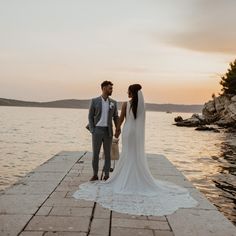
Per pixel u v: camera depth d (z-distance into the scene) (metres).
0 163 22.62
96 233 4.79
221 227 5.20
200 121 83.31
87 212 5.70
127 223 5.25
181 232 4.95
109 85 7.90
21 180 8.01
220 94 88.00
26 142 39.88
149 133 57.97
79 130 67.56
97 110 7.88
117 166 7.39
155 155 13.01
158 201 6.45
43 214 5.54
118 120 7.44
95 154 7.98
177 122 97.06
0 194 6.72
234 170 18.83
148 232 4.91
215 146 35.34
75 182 7.89
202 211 5.97
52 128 72.19
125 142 7.23
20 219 5.28
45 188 7.26
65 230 4.86
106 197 6.57
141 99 7.20
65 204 6.12
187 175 17.05
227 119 72.06
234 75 84.12
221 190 13.43
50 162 10.62
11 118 128.50
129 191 6.93
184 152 29.72
